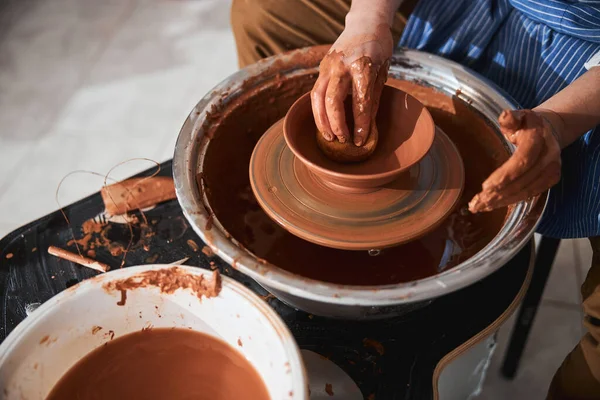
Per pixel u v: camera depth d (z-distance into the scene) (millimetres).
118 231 1201
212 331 966
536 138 865
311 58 1257
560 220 1188
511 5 1275
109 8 2875
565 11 1146
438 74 1247
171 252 1164
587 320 1171
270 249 1154
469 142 1260
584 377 1200
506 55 1292
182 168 1062
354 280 1103
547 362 1574
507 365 1515
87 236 1192
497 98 1181
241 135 1261
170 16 2828
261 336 867
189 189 1029
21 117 2377
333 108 1010
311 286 871
